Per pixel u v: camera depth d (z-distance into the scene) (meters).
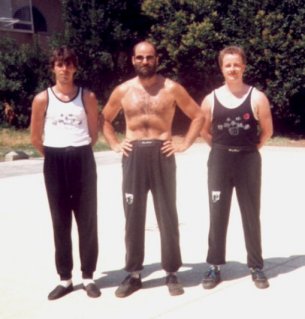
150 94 5.11
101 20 23.52
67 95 5.05
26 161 17.16
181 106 5.21
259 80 22.34
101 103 23.56
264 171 13.57
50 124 5.06
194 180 12.38
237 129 5.24
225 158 5.30
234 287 5.43
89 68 23.89
